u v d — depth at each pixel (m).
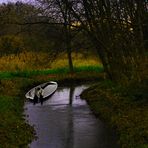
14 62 46.75
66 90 34.69
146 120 17.02
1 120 18.25
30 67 46.31
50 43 33.72
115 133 17.42
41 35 34.59
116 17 25.34
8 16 22.42
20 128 18.03
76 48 33.75
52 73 44.97
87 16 24.69
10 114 20.70
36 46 36.34
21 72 42.31
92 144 15.88
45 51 33.41
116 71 27.00
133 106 20.36
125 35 24.41
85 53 38.66
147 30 24.70
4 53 47.72
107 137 16.83
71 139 16.81
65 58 50.25
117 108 21.08
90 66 47.47
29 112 23.73
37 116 22.33
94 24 25.17
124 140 15.56
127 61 25.22
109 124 19.12
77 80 41.50
